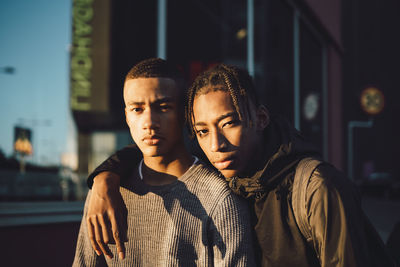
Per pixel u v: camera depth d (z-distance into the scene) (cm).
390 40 3008
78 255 93
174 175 92
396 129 2884
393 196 1438
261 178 83
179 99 87
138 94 82
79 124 1113
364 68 2969
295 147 84
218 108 77
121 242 78
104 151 1119
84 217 93
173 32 509
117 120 1062
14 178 506
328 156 865
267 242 81
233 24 609
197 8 550
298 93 760
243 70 87
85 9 1017
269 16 677
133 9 644
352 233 68
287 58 725
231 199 85
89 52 1013
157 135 83
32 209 284
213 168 100
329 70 885
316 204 72
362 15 3048
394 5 3033
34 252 225
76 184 702
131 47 645
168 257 84
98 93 1029
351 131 2873
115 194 84
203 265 83
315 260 77
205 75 82
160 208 89
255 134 84
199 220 85
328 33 836
